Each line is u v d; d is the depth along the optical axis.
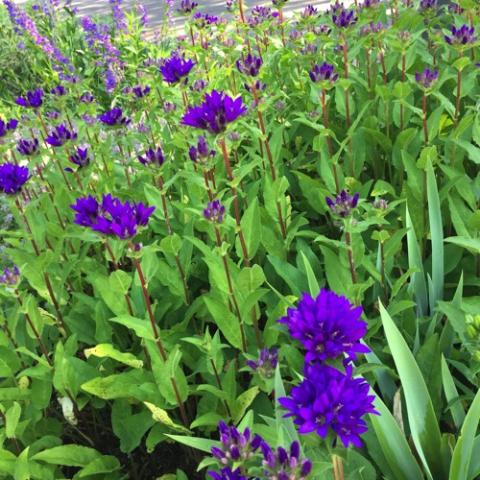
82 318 2.82
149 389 2.21
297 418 1.17
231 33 4.48
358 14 3.80
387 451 1.74
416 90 3.62
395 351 1.71
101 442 2.57
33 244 2.94
